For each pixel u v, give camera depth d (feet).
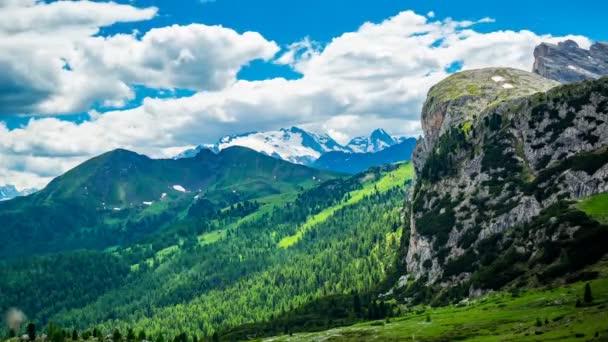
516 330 587.27
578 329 510.99
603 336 462.19
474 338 601.62
